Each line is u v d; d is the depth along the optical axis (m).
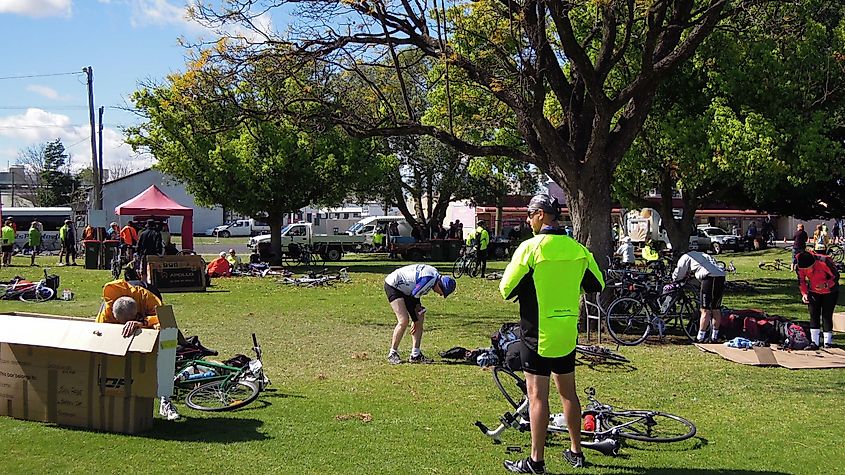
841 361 10.34
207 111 13.82
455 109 18.19
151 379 6.24
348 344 11.59
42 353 6.48
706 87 18.23
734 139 16.91
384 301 18.17
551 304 5.30
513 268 5.35
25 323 6.57
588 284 5.52
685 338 12.45
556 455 5.92
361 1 12.02
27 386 6.52
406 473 5.45
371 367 9.70
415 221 43.12
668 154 18.45
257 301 18.14
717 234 52.50
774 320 11.76
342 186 29.88
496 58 13.82
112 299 7.07
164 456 5.71
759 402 8.09
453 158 42.56
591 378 9.23
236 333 12.73
